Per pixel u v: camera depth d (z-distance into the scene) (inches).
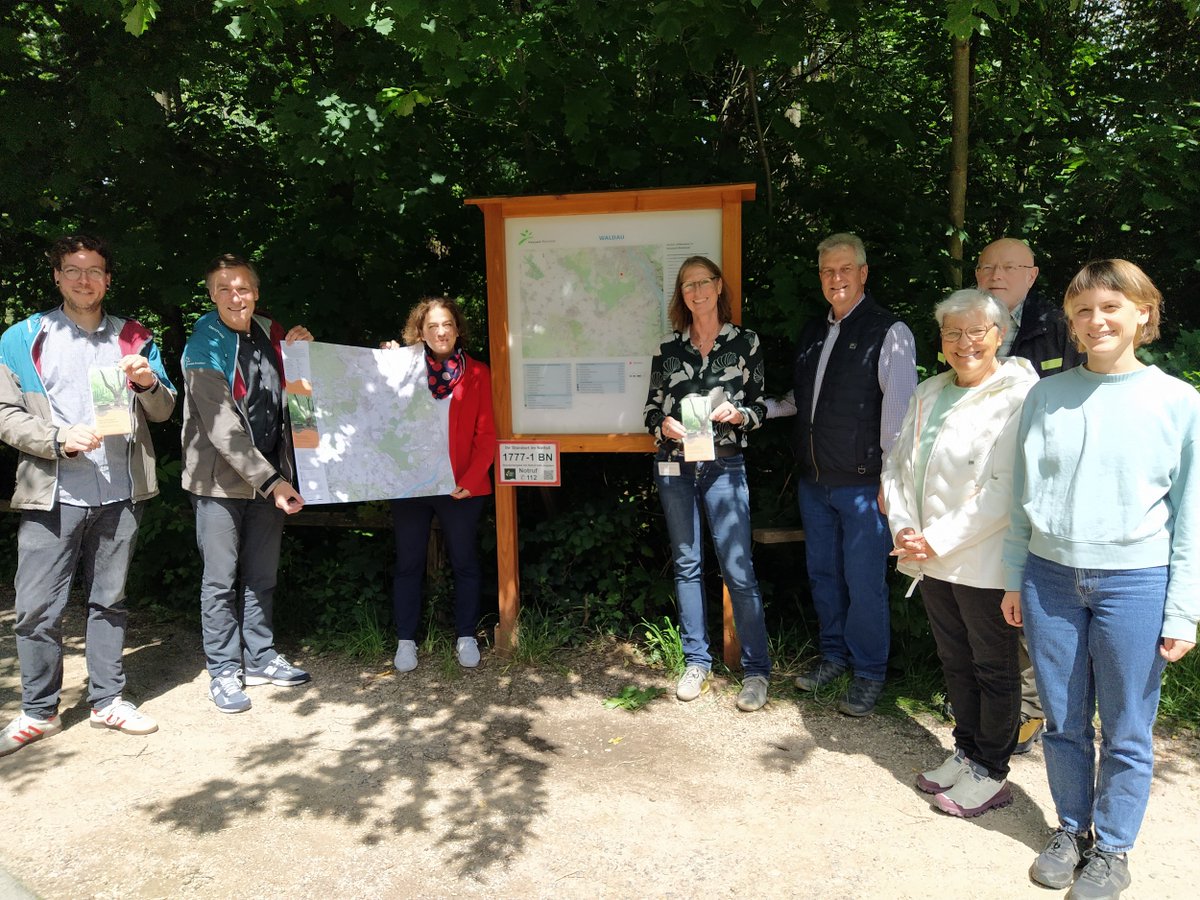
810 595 190.9
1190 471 97.1
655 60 183.2
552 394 172.9
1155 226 217.8
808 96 186.4
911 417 126.3
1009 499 113.3
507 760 141.0
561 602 189.9
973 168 219.1
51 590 145.8
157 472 202.5
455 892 108.0
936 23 207.5
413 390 168.2
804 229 195.0
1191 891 106.8
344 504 215.9
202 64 189.5
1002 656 118.4
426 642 184.7
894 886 108.3
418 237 203.8
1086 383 103.7
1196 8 148.0
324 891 108.5
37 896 107.3
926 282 183.2
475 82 187.0
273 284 194.4
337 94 182.7
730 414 151.1
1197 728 147.7
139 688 170.2
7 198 188.2
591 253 167.5
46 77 201.5
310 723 154.6
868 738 147.3
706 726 152.3
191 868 113.3
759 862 113.4
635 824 122.6
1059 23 215.0
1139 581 99.1
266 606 171.6
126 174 194.9
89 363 146.6
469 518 174.6
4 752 143.6
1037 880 108.0
